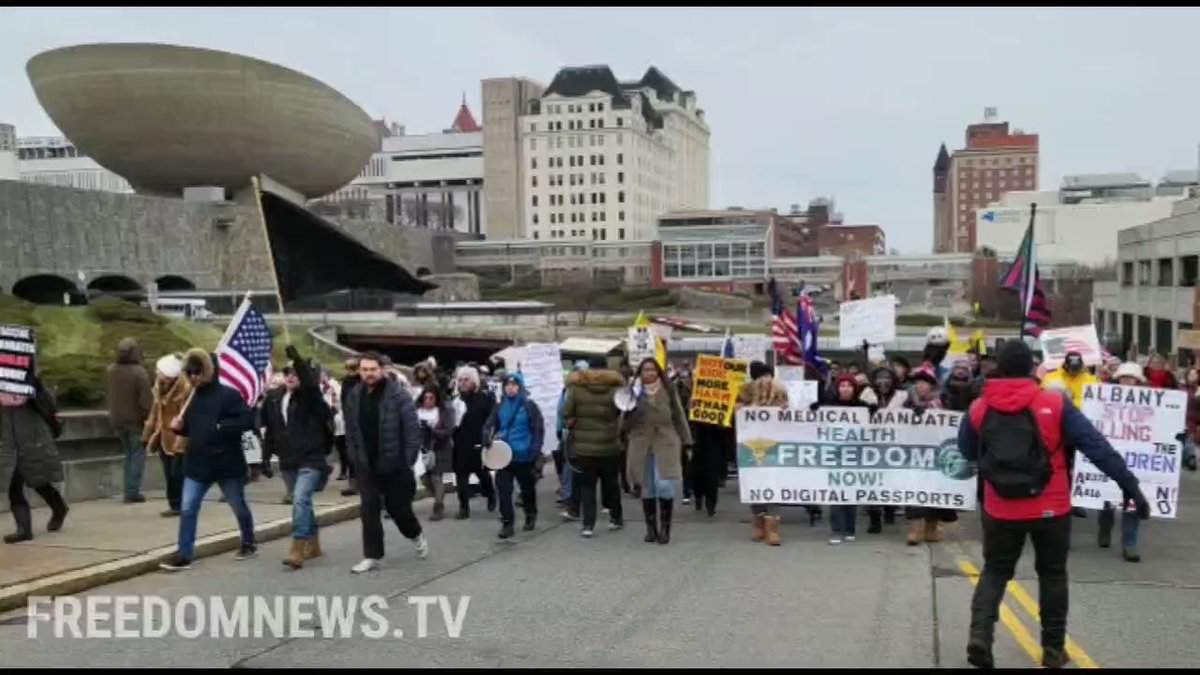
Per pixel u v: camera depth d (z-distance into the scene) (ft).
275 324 229.25
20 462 34.91
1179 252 162.09
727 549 35.63
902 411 36.76
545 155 554.46
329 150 369.91
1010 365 20.90
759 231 427.33
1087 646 22.76
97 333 128.47
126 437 44.96
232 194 352.49
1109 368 49.83
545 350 54.49
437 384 44.55
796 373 57.88
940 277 390.63
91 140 337.31
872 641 23.29
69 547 33.73
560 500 47.96
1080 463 35.09
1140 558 33.50
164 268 282.15
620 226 548.31
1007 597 27.43
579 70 565.12
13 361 34.73
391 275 42.65
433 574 31.17
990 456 20.59
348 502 45.70
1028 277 69.56
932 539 37.04
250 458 51.67
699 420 44.01
